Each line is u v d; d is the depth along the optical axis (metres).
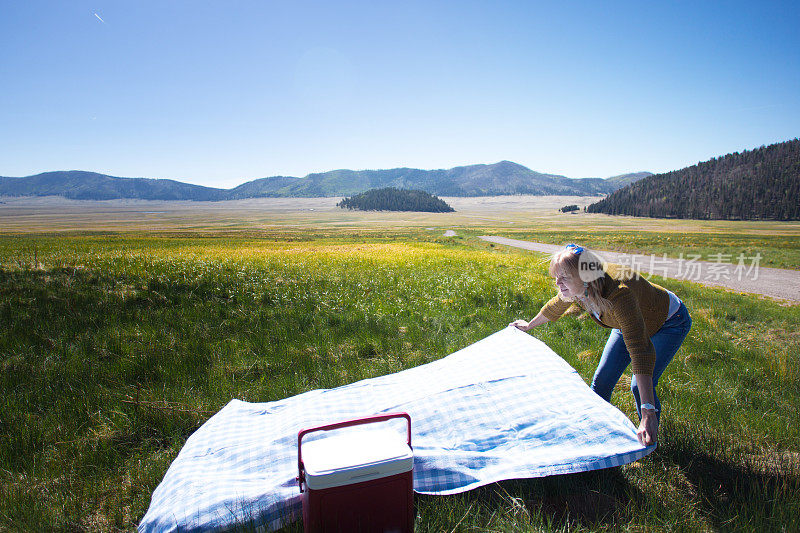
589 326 8.49
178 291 10.76
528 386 3.95
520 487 3.32
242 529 2.67
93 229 170.00
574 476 3.47
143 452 4.17
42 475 3.77
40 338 7.15
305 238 97.06
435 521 2.94
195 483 3.09
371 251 28.58
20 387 5.39
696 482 3.53
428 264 18.59
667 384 5.55
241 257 20.70
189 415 4.77
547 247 57.84
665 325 3.82
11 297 9.40
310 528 2.44
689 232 105.56
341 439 2.74
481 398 3.88
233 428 3.95
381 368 6.34
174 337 7.44
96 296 9.76
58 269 13.23
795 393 5.52
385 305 10.17
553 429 3.50
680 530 2.92
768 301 14.52
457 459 3.29
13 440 4.23
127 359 6.34
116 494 3.58
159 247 37.56
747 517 3.00
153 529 2.79
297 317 8.88
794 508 2.97
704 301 13.38
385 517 2.53
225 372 6.08
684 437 4.15
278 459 3.38
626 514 3.09
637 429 3.40
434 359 6.72
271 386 5.62
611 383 4.11
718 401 5.10
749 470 3.67
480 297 11.10
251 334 7.73
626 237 80.31
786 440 4.23
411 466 2.56
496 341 4.74
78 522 3.24
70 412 4.83
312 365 6.41
